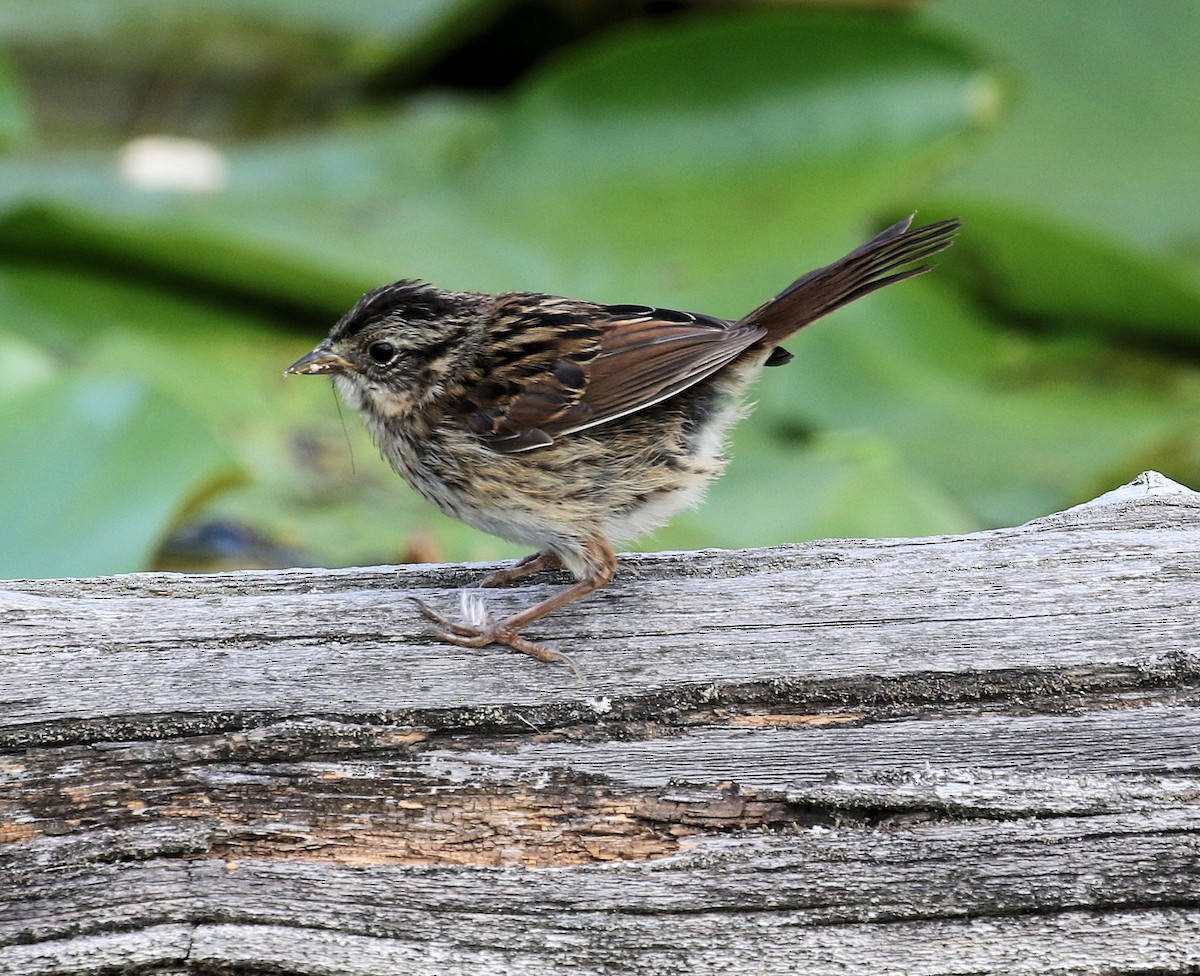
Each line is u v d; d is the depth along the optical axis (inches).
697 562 274.8
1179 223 513.3
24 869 233.9
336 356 323.3
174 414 399.9
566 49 676.1
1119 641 250.7
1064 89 572.4
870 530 401.7
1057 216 470.6
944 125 547.2
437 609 260.7
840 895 237.1
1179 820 236.1
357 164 550.9
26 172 530.9
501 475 305.0
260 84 615.2
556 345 309.6
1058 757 242.1
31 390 403.5
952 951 235.5
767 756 245.1
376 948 235.8
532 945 236.4
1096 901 234.8
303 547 399.2
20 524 368.5
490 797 242.5
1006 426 452.1
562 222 523.5
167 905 235.5
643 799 242.8
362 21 634.8
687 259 496.4
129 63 615.5
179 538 402.3
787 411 464.4
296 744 244.1
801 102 551.8
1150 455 436.1
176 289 499.5
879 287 315.9
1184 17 583.8
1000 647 251.6
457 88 675.4
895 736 245.8
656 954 236.4
